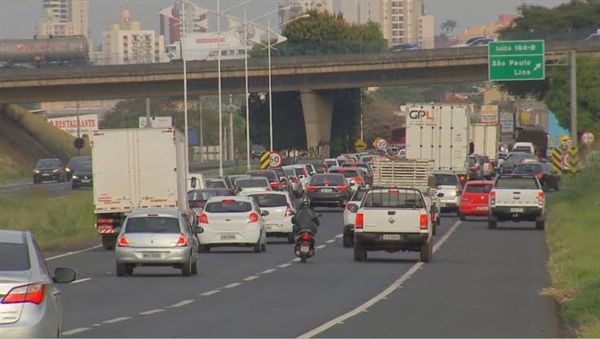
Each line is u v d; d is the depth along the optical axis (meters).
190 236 123.88
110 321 81.50
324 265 137.25
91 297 100.06
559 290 104.81
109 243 168.75
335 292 104.88
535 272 127.44
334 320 82.50
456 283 114.12
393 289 107.75
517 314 87.19
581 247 149.25
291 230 177.00
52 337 53.38
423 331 76.19
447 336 73.56
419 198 143.38
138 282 115.44
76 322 80.81
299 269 131.50
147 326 78.56
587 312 84.12
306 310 89.62
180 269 129.25
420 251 141.38
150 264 120.94
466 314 87.06
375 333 74.94
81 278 120.00
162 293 103.88
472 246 168.00
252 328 77.50
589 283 100.69
